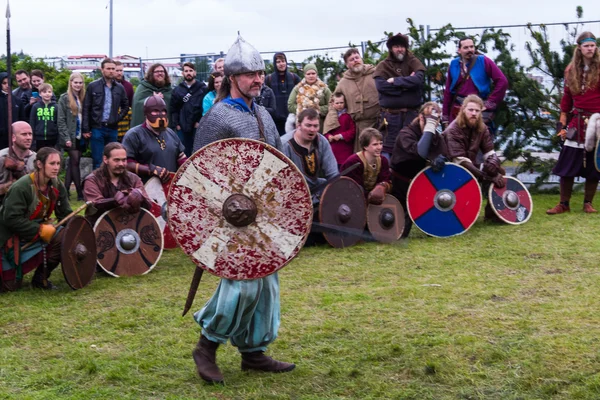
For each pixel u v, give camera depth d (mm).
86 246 6473
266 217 3865
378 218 8203
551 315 5066
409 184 8516
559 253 7152
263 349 4199
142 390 3977
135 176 7211
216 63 10641
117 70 11516
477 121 8766
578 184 11406
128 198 6895
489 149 8914
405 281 6230
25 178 6328
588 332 4656
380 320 5094
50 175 6344
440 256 7258
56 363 4445
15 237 6340
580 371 4020
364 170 8070
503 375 4027
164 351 4605
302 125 7688
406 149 8453
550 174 11320
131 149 8008
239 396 3879
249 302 3943
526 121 11438
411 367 4160
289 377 4117
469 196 8445
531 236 8102
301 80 11391
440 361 4215
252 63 4020
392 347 4461
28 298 6109
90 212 6918
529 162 11477
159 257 7129
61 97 11383
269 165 3846
